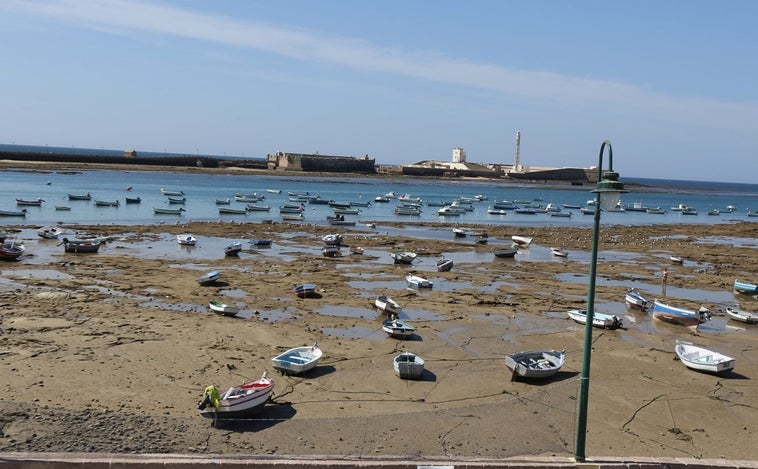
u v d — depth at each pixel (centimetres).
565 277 4797
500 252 5641
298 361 2327
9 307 2945
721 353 2820
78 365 2223
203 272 4200
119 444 1655
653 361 2636
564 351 2670
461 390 2206
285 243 5953
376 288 3988
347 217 9175
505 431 1877
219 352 2469
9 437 1645
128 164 19200
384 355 2561
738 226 10394
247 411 1873
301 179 18762
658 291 4397
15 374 2091
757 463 1316
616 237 7894
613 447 1792
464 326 3103
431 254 5703
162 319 2905
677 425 1984
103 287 3575
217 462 1246
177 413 1891
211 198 10962
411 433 1836
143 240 5684
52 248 4956
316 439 1769
